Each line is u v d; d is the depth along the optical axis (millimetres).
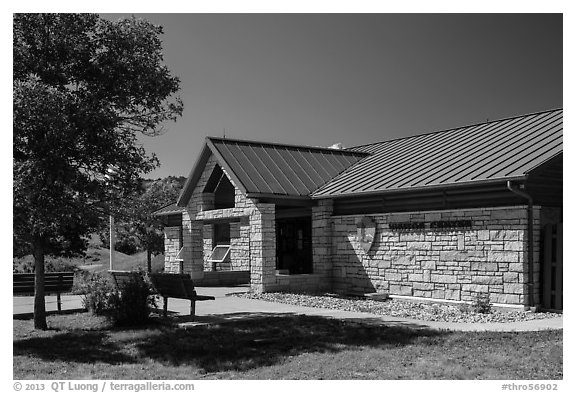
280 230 24859
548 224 14898
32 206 11977
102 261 37875
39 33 13023
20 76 12938
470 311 14992
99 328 13398
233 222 26984
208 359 10062
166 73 13984
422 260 17344
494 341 10734
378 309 15789
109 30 13609
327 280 20703
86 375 9062
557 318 13578
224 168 21375
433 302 16938
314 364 9461
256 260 20078
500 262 15266
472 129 21297
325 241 20750
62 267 29000
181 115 14406
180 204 24844
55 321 14547
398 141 24656
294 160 22672
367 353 10102
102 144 12938
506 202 15297
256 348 10812
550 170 15523
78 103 12820
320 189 21016
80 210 12969
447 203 16766
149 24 13859
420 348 10352
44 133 12156
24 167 11742
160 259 37938
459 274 16281
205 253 28750
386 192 17797
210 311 15750
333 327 12609
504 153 16703
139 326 13469
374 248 19031
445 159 18516
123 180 13984
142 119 14031
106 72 13211
